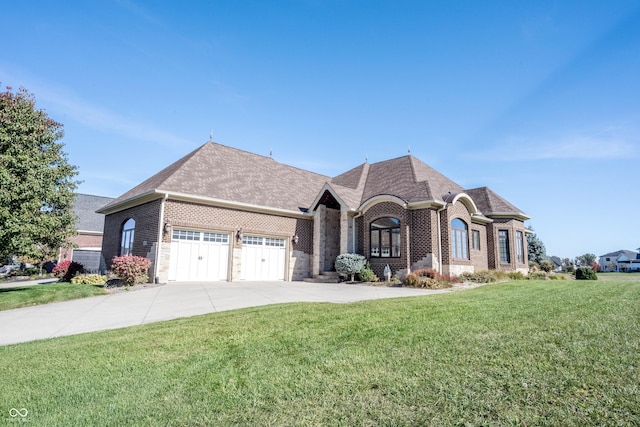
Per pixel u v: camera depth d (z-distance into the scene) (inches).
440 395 148.4
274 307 378.6
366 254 770.2
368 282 701.3
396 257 719.7
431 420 130.0
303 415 139.4
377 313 319.9
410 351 205.6
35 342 271.3
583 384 150.8
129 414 146.3
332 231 861.8
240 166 891.4
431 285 595.5
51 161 617.0
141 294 525.0
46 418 144.4
